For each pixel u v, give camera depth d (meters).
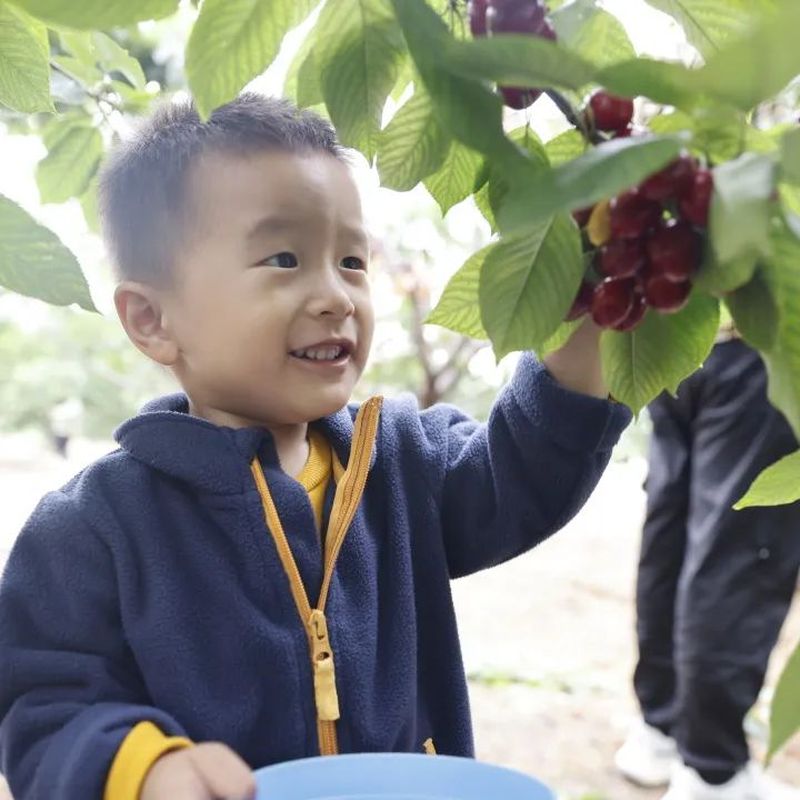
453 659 1.02
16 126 1.80
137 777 0.73
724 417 1.99
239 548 0.92
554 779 2.30
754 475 1.96
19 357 7.11
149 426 0.95
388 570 0.99
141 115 1.29
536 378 0.90
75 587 0.89
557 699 2.82
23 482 6.22
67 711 0.83
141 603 0.89
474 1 0.68
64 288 0.65
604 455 0.94
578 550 4.78
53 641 0.89
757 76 0.45
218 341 0.91
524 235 0.63
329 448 1.04
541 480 0.94
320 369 0.91
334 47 0.73
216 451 0.93
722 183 0.50
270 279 0.89
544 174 0.52
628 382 0.74
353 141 0.75
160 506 0.93
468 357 4.68
